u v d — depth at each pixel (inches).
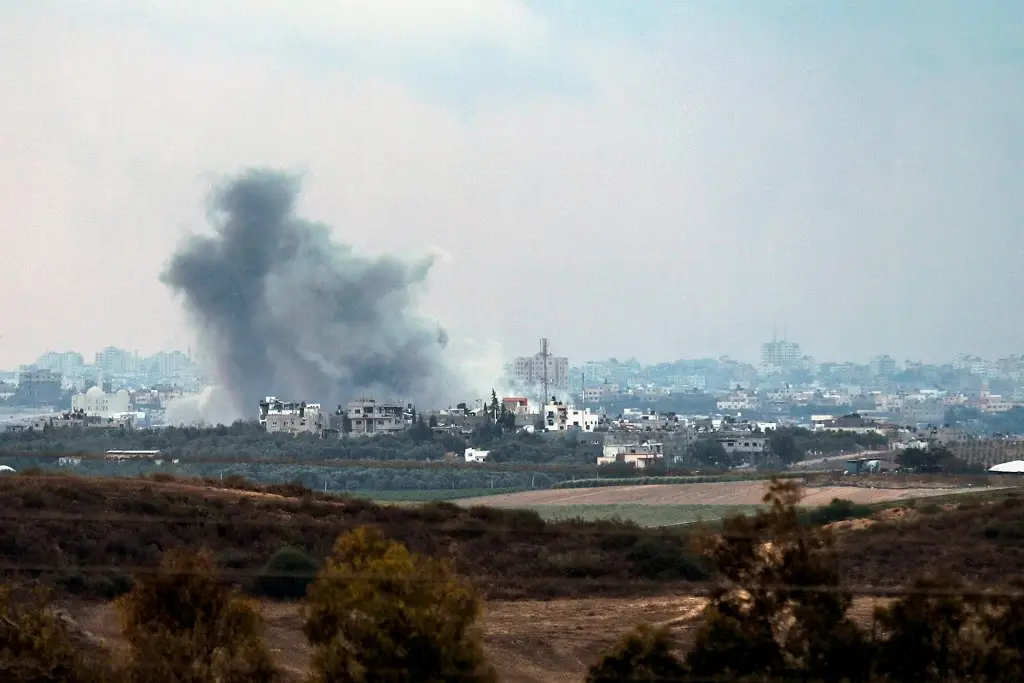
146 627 5103.3
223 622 5157.5
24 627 5251.0
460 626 5014.8
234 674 5108.3
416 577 5004.9
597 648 6692.9
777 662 5088.6
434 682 4904.0
